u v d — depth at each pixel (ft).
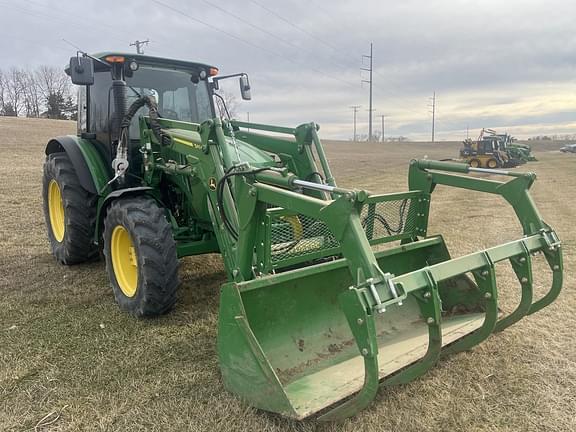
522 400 9.99
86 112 17.89
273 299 10.84
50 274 17.85
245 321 9.02
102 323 13.52
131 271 14.37
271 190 9.70
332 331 11.72
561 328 13.35
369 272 7.78
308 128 14.62
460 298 12.67
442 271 8.55
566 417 9.46
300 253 12.41
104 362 11.41
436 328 8.24
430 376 10.80
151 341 12.47
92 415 9.43
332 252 13.15
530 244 10.82
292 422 9.05
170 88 17.25
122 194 13.69
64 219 17.90
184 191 14.46
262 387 8.84
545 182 56.13
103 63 15.69
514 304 15.12
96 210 17.81
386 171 70.49
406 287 7.90
